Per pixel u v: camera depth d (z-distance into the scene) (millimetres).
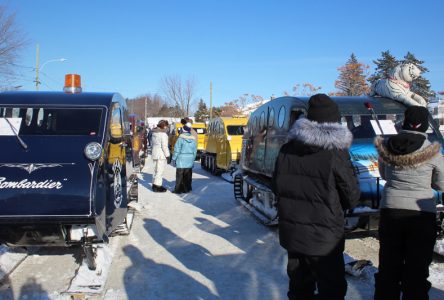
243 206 9938
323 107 3438
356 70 31500
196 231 7707
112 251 6453
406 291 3885
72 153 5289
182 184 12180
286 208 3473
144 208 9766
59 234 5039
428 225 3811
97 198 5051
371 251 6305
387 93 7395
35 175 5039
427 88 29969
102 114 5820
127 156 7117
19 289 4984
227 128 16406
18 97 6000
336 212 3336
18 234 5027
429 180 3854
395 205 3904
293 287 3623
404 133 3977
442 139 6855
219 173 17688
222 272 5574
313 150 3359
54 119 5742
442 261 5762
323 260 3348
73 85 6375
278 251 6461
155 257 6195
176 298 4766
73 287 4938
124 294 4867
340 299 3373
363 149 6367
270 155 8008
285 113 7422
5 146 5367
